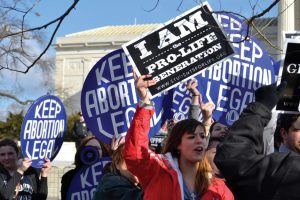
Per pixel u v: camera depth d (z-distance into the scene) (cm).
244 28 602
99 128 621
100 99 622
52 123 695
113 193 471
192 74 541
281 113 425
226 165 307
